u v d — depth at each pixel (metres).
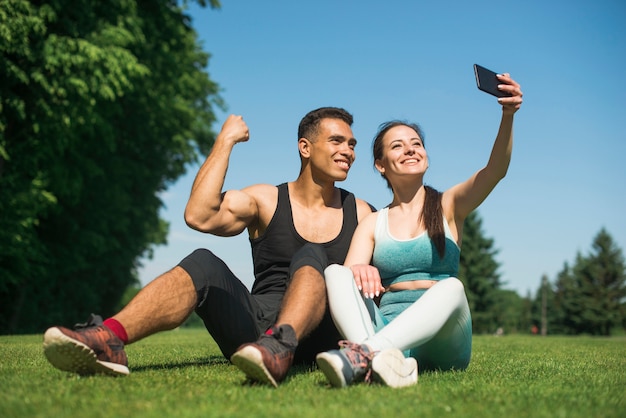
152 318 2.73
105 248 19.39
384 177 3.40
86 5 13.39
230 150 3.29
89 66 12.99
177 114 21.05
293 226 3.49
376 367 2.38
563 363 4.08
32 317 17.89
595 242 55.19
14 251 13.29
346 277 2.75
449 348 2.93
